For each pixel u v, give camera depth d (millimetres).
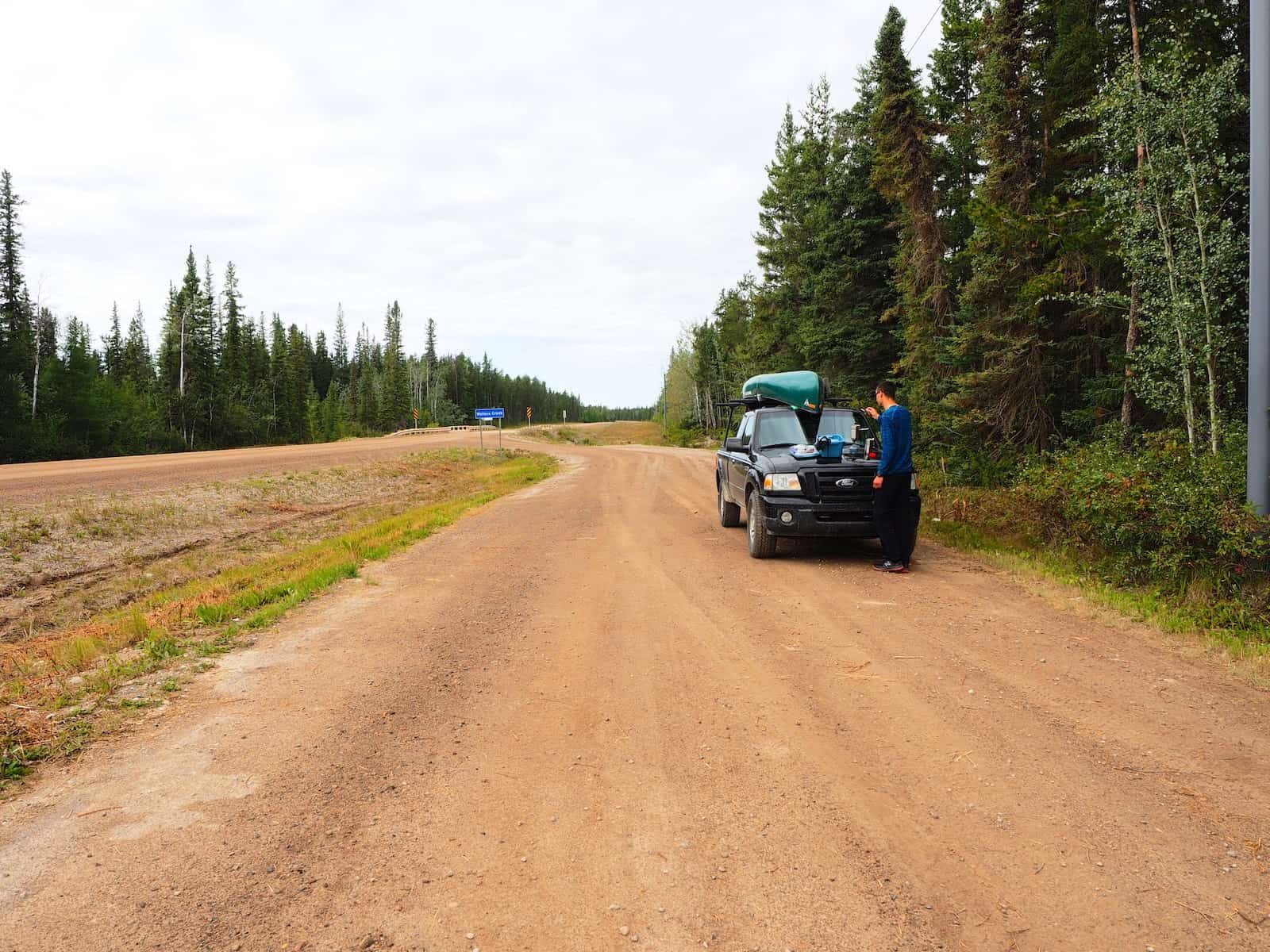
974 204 12523
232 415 73438
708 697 4523
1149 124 8898
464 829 3000
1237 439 8438
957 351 15852
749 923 2373
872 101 25828
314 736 4000
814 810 3119
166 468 26688
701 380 79438
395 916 2430
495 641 5887
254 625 6508
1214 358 8625
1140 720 4047
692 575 8336
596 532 12297
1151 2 11984
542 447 55844
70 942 2287
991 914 2406
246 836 2957
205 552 14250
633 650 5551
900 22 19578
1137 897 2480
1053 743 3756
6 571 11641
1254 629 5547
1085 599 6695
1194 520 6418
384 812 3156
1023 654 5242
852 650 5406
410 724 4160
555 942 2281
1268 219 6305
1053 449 14609
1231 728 3910
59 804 3254
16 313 48906
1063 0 13141
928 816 3059
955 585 7484
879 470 8047
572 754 3727
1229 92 8688
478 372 170750
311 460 32688
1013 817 3033
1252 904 2426
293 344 104750
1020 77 14336
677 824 3016
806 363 27953
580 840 2904
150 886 2605
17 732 4055
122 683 4934
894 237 25031
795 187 35875
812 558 9219
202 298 71062
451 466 36844
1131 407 12703
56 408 50688
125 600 10820
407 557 10258
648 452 50031
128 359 82500
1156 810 3074
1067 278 13195
